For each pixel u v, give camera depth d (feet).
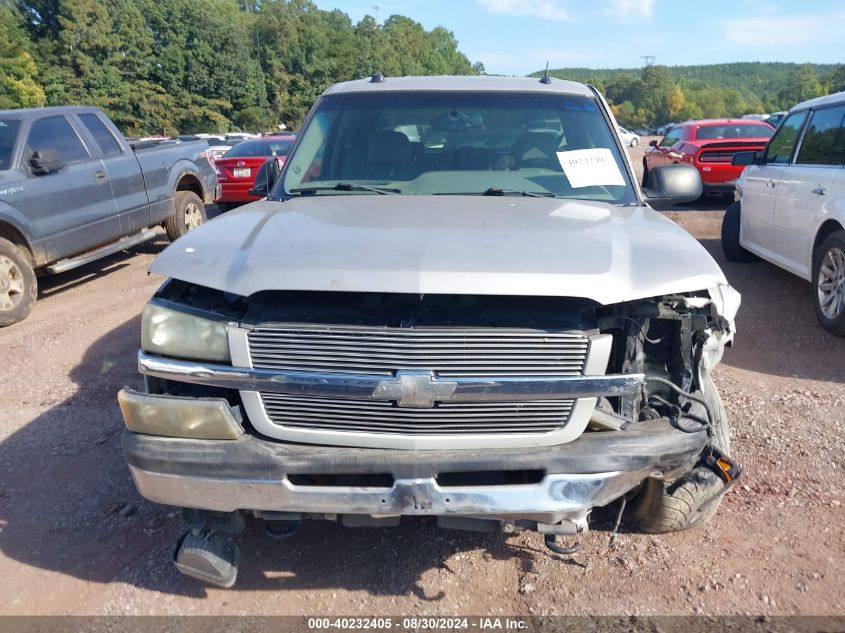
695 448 8.66
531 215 10.41
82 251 26.13
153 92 214.48
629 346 8.72
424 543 10.95
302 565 10.49
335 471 8.24
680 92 499.92
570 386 8.11
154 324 8.75
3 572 10.50
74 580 10.29
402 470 8.20
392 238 9.11
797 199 21.95
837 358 18.33
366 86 14.26
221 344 8.52
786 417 14.89
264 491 8.32
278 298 8.59
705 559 10.40
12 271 22.95
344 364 8.24
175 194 31.89
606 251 8.92
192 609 9.64
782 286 24.89
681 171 12.70
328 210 10.82
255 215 10.94
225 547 9.35
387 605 9.64
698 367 9.08
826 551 10.55
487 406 8.29
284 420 8.53
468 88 13.91
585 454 8.27
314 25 264.93
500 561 10.51
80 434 14.82
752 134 45.83
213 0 278.05
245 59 232.32
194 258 9.09
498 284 8.01
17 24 202.80
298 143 13.51
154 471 8.49
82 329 22.00
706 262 9.11
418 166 12.79
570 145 12.87
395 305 8.42
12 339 21.35
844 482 12.38
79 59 200.75
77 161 25.96
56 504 12.25
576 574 10.16
